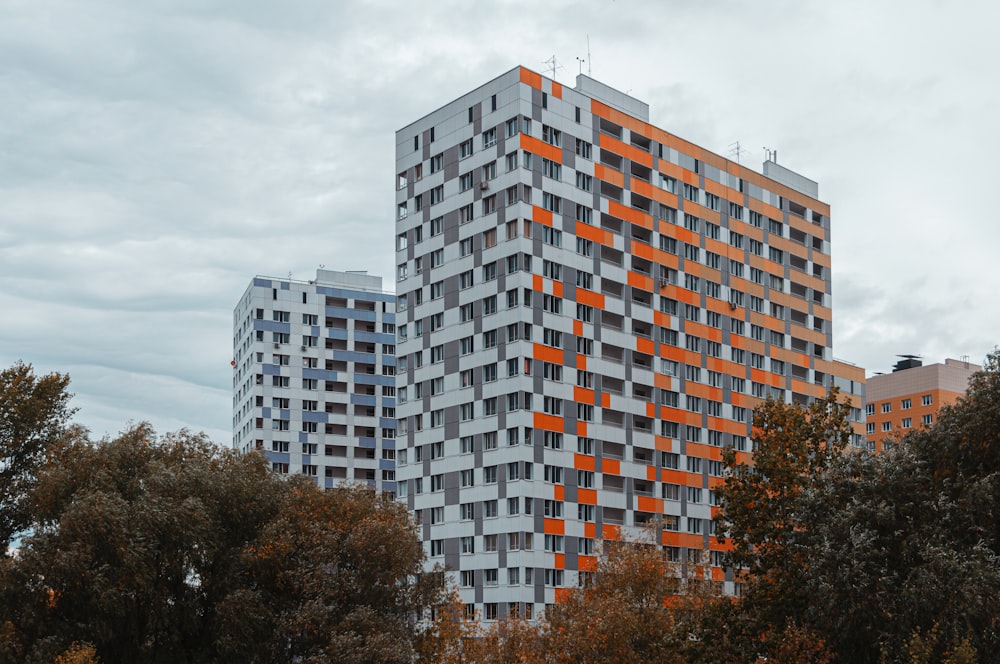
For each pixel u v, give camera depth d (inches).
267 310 7076.8
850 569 1948.8
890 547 2028.8
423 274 4783.5
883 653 1865.2
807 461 2309.3
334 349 7199.8
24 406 3120.1
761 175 5590.6
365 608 2598.4
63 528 2504.9
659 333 4918.8
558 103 4658.0
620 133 4918.8
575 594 3129.9
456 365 4579.2
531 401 4355.3
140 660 2664.9
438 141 4813.0
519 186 4456.2
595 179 4756.4
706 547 4931.1
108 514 2516.0
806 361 5698.8
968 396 2139.5
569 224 4613.7
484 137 4623.5
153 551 2564.0
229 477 2807.6
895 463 2090.3
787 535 2186.3
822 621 2001.7
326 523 2704.2
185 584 2728.8
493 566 4296.3
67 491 2719.0
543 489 4328.3
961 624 1840.6
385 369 7308.1
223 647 2556.6
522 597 4190.5
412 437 4702.3
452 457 4525.1
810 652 2090.3
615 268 4773.6
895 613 1929.1
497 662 2817.4
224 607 2554.1
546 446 4377.5
